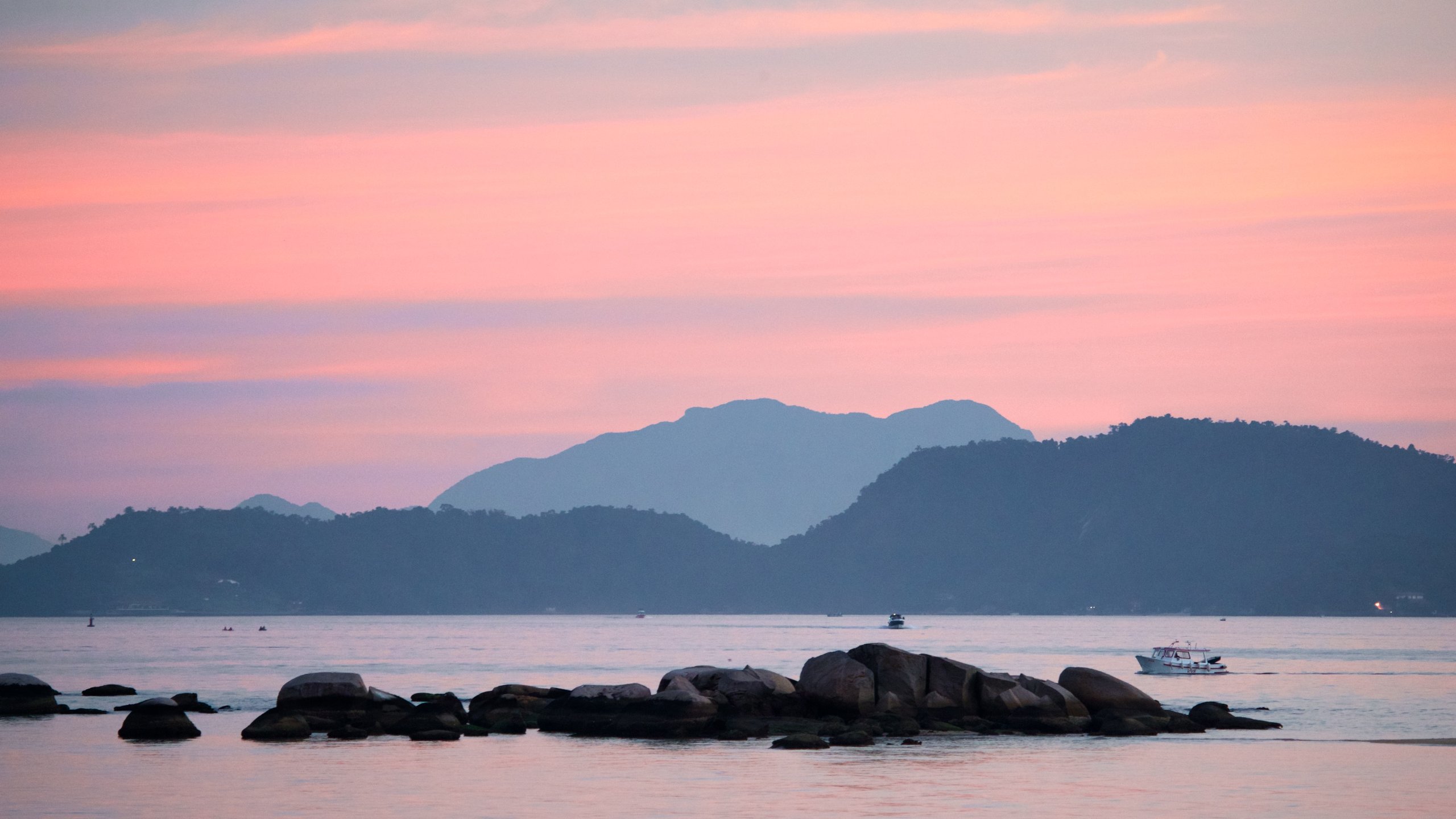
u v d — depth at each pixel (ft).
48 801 168.45
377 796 173.06
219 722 260.83
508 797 172.65
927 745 226.38
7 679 273.33
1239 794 176.14
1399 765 203.00
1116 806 167.22
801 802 169.48
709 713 241.55
